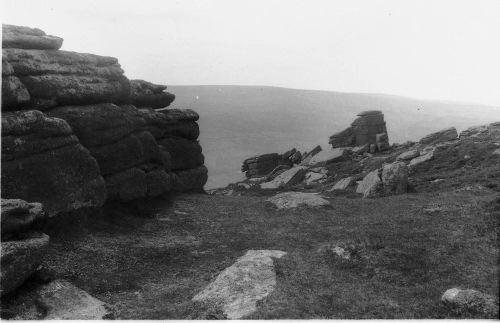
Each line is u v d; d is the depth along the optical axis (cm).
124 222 3020
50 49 2995
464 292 1625
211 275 2197
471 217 2608
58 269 2145
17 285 1823
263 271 2075
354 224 2953
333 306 1725
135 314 1770
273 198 3878
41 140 2538
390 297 1792
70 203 2656
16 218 1934
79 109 3000
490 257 2033
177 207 3628
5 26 2738
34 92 2691
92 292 2034
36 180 2455
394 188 4269
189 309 1780
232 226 3127
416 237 2428
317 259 2294
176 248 2678
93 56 3306
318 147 9269
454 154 5528
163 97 4400
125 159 3344
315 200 3650
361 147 8062
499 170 4228
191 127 4719
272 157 9056
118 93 3412
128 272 2292
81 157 2797
